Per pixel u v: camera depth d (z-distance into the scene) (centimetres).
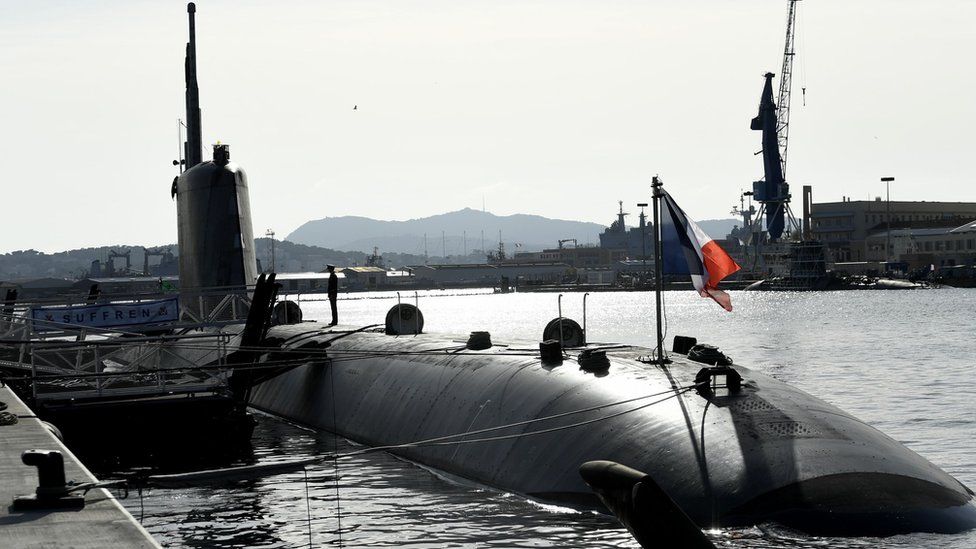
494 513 2923
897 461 2575
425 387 3984
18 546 1405
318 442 4419
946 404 5700
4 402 3200
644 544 1448
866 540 2303
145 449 4381
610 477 1470
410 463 3741
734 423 2688
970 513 2448
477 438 3372
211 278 5672
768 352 9988
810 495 2422
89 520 1549
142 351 6206
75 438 4334
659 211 3231
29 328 4828
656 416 2820
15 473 2036
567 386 3222
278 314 7006
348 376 4778
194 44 6762
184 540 2906
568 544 2592
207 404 4428
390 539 2797
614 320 18288
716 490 2489
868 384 6900
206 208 5675
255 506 3269
